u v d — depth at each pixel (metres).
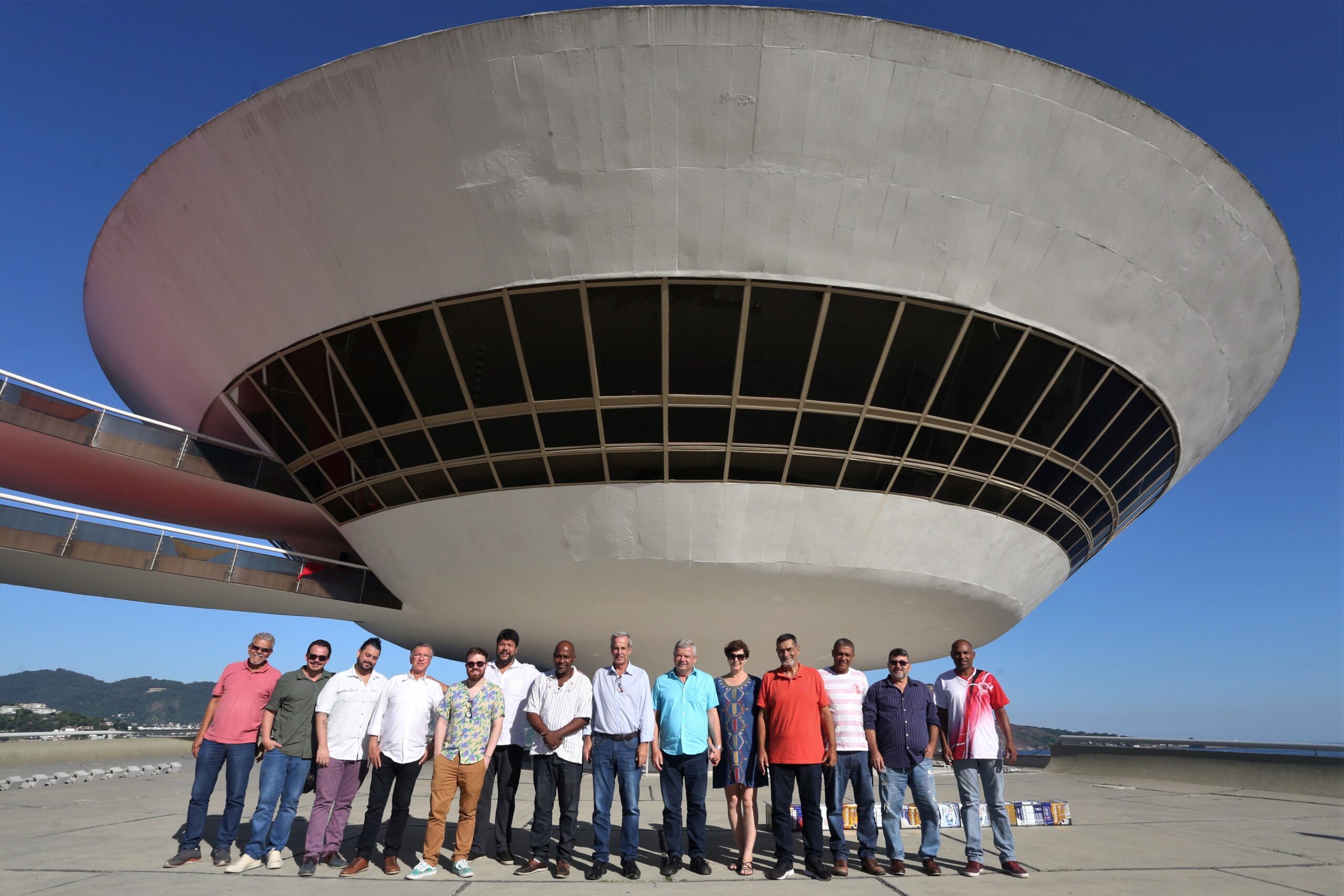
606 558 14.91
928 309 13.40
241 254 14.91
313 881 6.43
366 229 13.57
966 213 12.80
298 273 14.48
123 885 6.12
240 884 6.24
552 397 13.88
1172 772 19.64
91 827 9.38
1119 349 14.67
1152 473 18.30
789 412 13.76
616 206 12.69
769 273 12.96
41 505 15.75
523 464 14.48
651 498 14.36
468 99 12.27
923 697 7.43
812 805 6.73
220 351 16.75
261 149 13.56
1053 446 15.33
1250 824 11.00
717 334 13.30
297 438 16.52
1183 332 15.16
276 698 7.21
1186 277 14.39
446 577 16.38
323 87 12.65
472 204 12.93
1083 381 14.75
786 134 12.14
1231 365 16.95
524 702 7.77
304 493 19.11
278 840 7.02
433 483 15.28
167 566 16.83
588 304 13.30
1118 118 12.41
